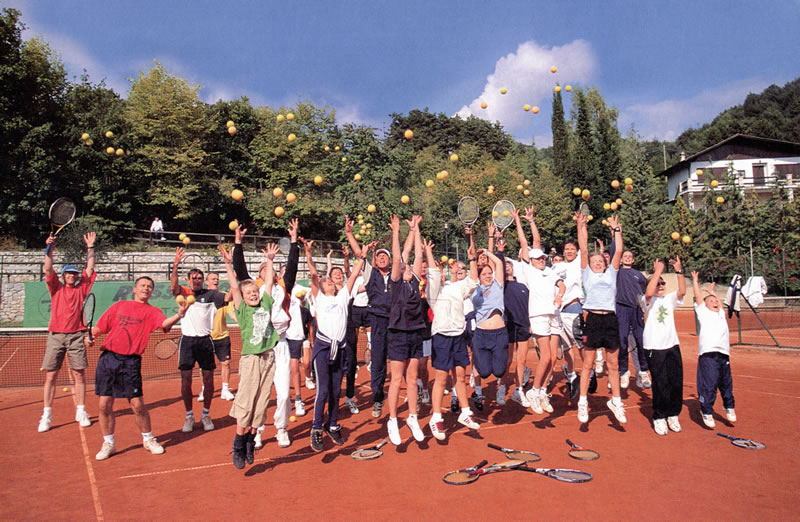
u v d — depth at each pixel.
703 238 30.89
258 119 44.84
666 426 6.39
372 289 7.44
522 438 6.27
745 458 5.43
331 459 5.70
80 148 32.59
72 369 7.31
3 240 29.97
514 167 52.81
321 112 43.16
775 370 10.90
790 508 4.20
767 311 22.00
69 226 28.69
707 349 6.60
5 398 9.53
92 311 6.16
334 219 40.62
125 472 5.41
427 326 7.78
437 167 48.12
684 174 46.34
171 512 4.38
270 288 5.76
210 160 41.44
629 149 47.03
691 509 4.20
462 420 6.16
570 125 51.75
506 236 38.66
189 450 6.15
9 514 4.38
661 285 6.43
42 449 6.25
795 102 89.75
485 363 6.91
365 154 28.83
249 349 5.50
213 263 30.41
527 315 7.99
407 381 5.98
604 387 9.20
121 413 8.17
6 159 30.27
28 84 32.00
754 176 42.50
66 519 4.27
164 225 38.91
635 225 37.84
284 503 4.51
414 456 5.72
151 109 35.91
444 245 35.19
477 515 4.14
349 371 7.73
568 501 4.38
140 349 6.04
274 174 41.00
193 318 6.96
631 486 4.69
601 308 6.55
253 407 5.50
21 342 18.62
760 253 28.88
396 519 4.11
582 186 47.12
